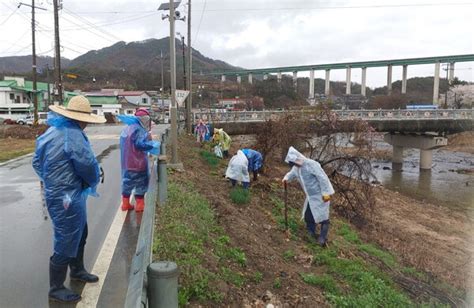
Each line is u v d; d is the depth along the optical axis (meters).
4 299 4.22
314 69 95.06
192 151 19.69
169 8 12.38
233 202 11.24
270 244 8.91
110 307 4.09
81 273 4.62
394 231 14.42
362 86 94.00
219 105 81.81
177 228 6.81
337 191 15.62
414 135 41.56
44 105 68.19
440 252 12.71
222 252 7.00
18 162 14.62
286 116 19.91
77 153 3.86
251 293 6.09
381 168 41.09
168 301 2.88
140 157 7.25
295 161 9.78
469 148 53.75
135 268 2.95
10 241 6.02
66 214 3.89
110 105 75.62
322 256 8.52
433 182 32.06
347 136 17.64
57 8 29.05
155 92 103.19
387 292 7.36
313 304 6.22
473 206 20.52
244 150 14.15
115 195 8.95
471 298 7.77
